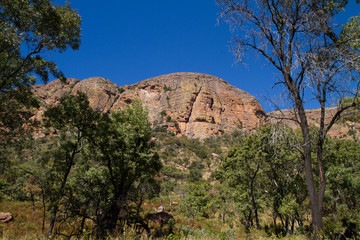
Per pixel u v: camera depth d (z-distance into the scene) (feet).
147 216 49.80
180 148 310.45
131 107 51.60
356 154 59.72
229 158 59.52
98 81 537.24
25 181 74.28
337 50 18.29
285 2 20.48
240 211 63.77
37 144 194.90
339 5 19.25
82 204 37.52
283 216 52.75
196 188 92.63
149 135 50.60
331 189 57.47
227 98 535.19
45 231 50.29
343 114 19.13
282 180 50.57
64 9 37.22
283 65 21.22
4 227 48.75
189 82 542.98
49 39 36.63
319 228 18.60
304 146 20.52
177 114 481.05
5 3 30.37
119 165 45.91
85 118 45.27
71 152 47.39
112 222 37.70
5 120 40.34
